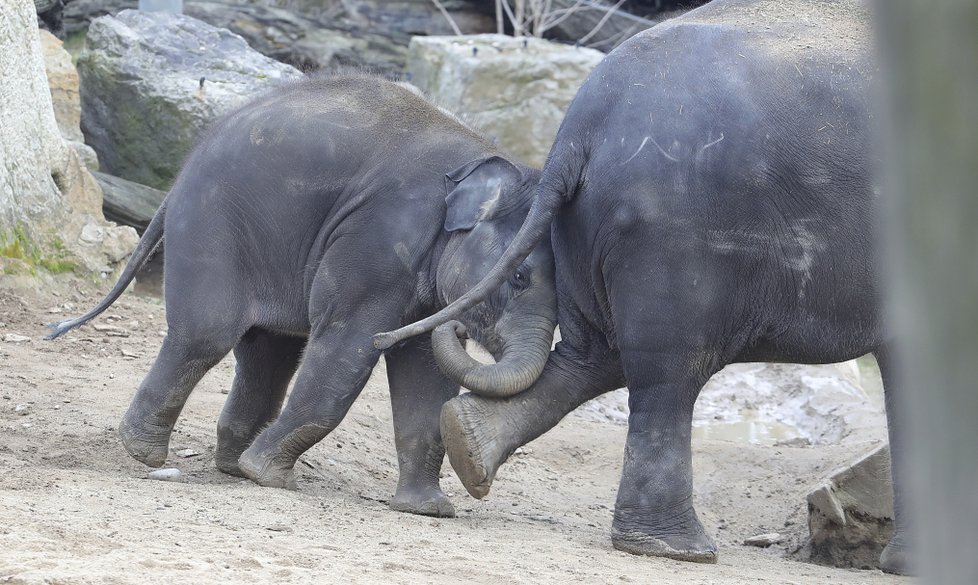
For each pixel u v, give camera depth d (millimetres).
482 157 10344
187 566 5844
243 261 10852
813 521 10914
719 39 8430
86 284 18250
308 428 10336
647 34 8719
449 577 6410
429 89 30406
